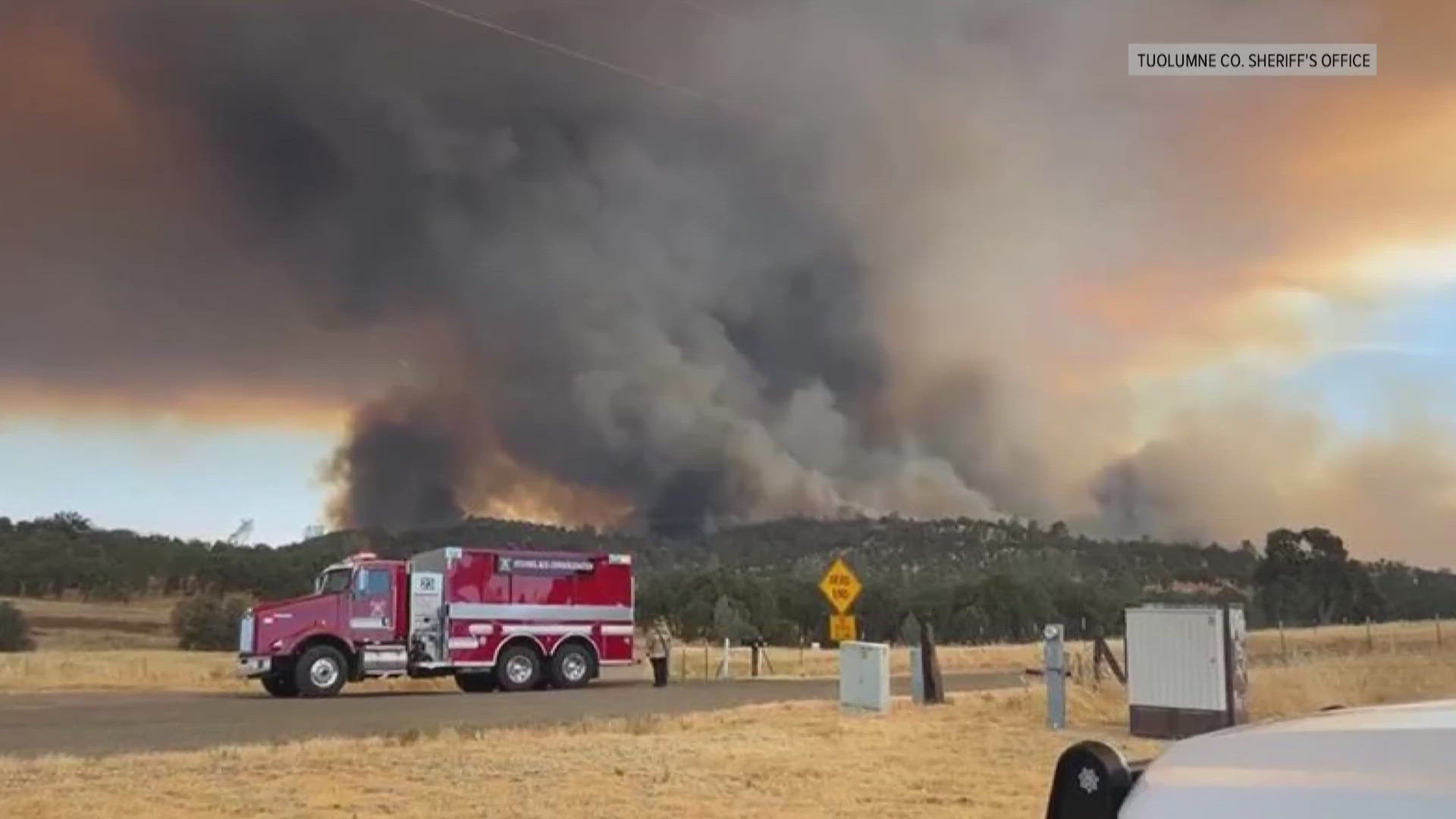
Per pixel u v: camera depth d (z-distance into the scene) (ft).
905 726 57.82
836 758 45.29
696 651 191.11
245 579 365.61
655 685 104.42
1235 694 52.31
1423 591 323.98
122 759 44.93
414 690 101.81
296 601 92.48
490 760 44.47
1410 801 5.47
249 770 42.16
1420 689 68.28
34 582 400.06
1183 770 6.57
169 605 366.02
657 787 38.70
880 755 46.11
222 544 380.99
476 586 98.02
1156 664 54.49
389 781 39.70
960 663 147.13
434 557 97.04
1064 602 302.25
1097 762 7.08
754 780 40.09
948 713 64.39
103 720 68.18
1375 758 5.88
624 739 51.90
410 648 95.30
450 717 69.92
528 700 85.56
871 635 291.38
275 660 91.56
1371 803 5.57
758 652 150.71
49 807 35.19
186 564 404.57
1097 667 78.33
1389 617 319.27
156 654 176.76
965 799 36.96
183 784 39.11
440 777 40.47
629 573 103.91
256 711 74.84
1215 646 52.90
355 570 94.32
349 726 63.67
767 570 403.13
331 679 92.27
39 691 99.60
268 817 33.68
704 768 42.57
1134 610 55.47
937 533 526.57
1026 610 294.66
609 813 34.40
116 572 408.26
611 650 102.17
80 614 342.44
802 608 277.03
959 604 296.71
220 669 128.57
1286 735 6.51
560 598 100.83
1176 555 451.94
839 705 69.10
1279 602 322.14
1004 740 51.75
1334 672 72.38
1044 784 39.58
